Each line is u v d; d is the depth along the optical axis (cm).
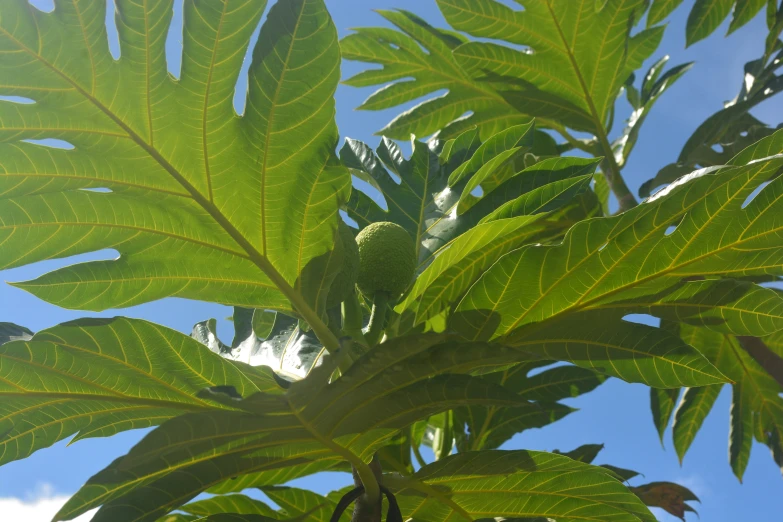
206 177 152
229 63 145
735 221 159
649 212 157
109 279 159
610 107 260
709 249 161
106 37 142
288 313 163
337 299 160
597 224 159
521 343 170
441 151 208
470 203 225
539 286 164
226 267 160
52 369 152
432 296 186
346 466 189
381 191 204
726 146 256
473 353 138
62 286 158
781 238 159
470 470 164
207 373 157
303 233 157
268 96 146
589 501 171
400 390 144
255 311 192
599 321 168
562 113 261
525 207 184
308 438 149
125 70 144
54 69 141
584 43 251
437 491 167
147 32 143
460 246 169
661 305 168
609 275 164
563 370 240
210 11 142
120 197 152
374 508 151
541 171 194
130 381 156
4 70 139
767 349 227
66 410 157
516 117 283
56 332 148
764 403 266
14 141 144
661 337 165
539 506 173
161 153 150
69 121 145
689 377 165
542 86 259
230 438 144
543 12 249
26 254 153
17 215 150
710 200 157
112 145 148
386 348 135
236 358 187
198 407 160
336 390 140
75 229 153
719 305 167
